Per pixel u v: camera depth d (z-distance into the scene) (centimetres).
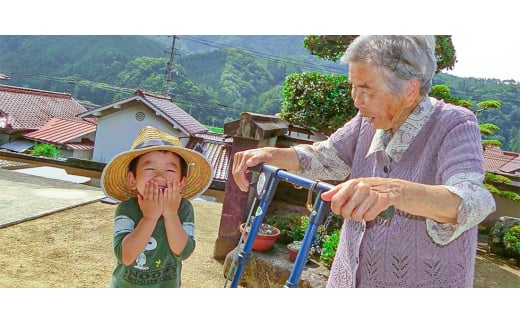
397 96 98
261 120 311
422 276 103
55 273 250
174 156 142
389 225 105
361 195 75
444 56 322
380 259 107
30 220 336
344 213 76
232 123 297
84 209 385
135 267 139
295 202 378
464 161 92
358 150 121
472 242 102
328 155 129
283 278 261
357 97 104
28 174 509
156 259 140
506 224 393
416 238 102
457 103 350
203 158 146
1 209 346
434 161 100
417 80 97
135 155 139
